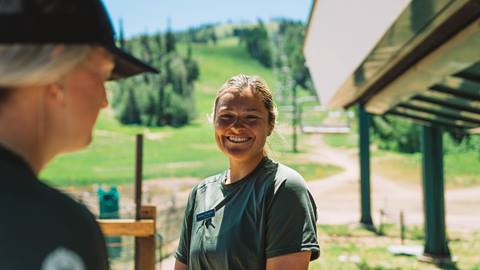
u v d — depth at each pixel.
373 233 12.52
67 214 0.69
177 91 84.50
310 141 56.38
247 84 1.98
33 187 0.69
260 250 1.80
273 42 122.62
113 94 82.12
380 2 3.25
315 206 1.88
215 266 1.90
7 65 0.70
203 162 49.03
